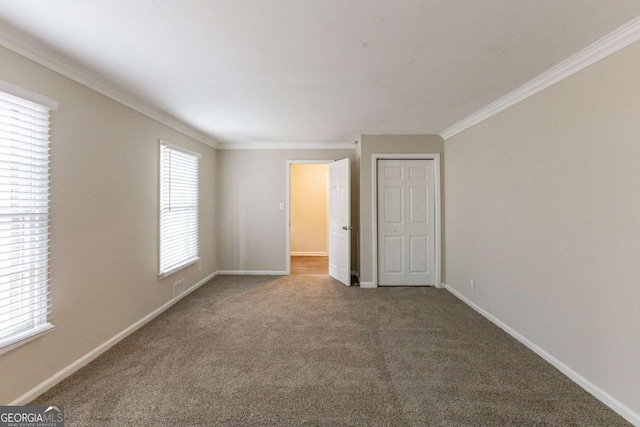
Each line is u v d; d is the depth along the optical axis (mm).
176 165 3891
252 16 1650
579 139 2117
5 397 1788
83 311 2361
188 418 1778
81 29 1771
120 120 2807
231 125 4000
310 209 7980
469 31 1803
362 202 4535
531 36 1854
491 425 1732
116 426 1710
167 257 3656
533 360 2438
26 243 1925
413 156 4488
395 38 1883
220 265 5348
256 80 2520
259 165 5297
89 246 2428
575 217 2154
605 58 1918
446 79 2494
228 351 2588
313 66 2264
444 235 4492
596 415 1812
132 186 2990
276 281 4906
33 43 1894
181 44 1949
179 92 2787
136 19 1674
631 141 1767
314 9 1592
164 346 2676
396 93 2818
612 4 1545
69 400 1928
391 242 4605
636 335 1738
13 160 1856
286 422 1755
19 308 1853
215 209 5273
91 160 2449
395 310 3582
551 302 2379
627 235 1792
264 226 5324
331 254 5238
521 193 2736
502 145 3023
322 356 2504
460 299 3971
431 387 2084
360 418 1788
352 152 5250
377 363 2396
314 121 3795
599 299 1968
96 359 2443
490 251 3254
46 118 2033
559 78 2283
